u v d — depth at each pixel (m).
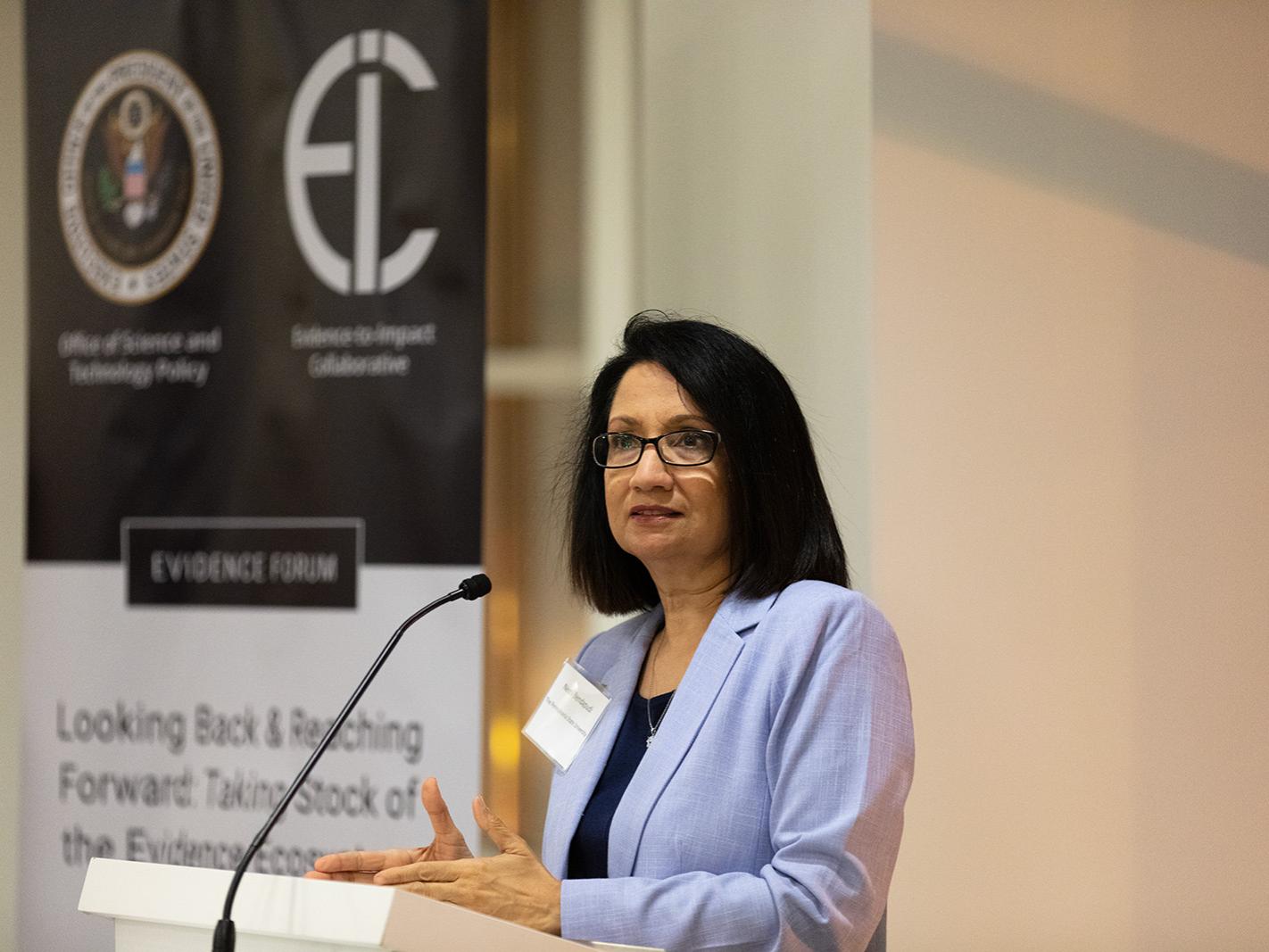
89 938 6.50
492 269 7.26
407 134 6.41
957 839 5.75
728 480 3.64
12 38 8.00
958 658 5.81
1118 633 5.79
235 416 6.54
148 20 6.72
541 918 3.08
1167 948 5.66
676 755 3.42
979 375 5.90
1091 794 5.73
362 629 6.33
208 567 6.52
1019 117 5.98
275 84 6.57
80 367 6.72
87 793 6.56
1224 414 5.83
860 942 3.19
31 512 6.71
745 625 3.54
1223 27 5.95
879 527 5.87
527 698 7.10
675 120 6.78
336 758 6.30
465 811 6.14
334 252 6.46
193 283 6.62
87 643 6.62
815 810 3.22
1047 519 5.84
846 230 6.16
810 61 6.38
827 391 6.14
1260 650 5.75
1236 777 5.71
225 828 6.41
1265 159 5.90
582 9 7.23
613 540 4.08
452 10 6.38
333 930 2.47
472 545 6.25
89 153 6.75
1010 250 5.94
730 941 3.08
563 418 7.16
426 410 6.33
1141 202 5.92
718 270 6.59
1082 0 6.00
